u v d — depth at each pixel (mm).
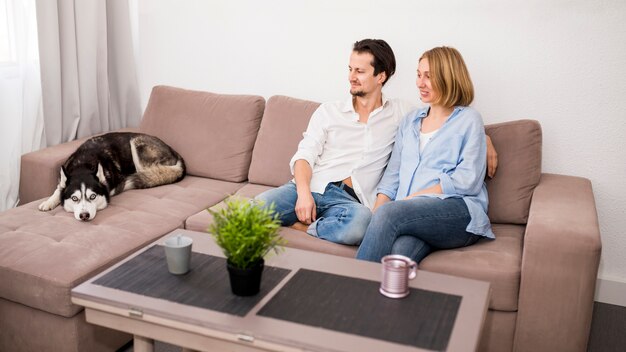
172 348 2416
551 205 2283
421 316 1612
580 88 2719
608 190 2791
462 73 2430
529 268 2061
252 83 3355
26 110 3307
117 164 2984
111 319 1758
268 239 1662
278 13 3172
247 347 1601
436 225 2240
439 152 2445
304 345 1486
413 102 3025
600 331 2598
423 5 2869
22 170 2912
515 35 2754
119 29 3658
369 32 3010
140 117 3859
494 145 2596
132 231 2420
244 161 3062
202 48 3414
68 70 3377
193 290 1750
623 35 2602
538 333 2105
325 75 3170
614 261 2850
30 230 2406
